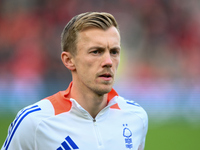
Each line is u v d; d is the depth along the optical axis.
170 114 38.09
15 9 55.28
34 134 7.53
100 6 56.31
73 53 7.77
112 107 8.52
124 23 56.31
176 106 38.50
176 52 54.34
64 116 7.80
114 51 7.59
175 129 30.88
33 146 7.58
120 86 41.72
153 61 53.97
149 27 56.34
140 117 8.79
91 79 7.47
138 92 41.22
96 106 7.96
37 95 40.72
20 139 7.54
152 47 55.28
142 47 55.19
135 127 8.58
